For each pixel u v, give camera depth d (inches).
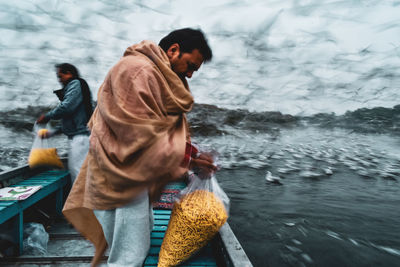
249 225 211.6
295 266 160.1
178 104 51.9
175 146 50.1
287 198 277.3
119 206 52.6
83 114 109.9
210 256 73.9
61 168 127.3
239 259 58.4
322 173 386.0
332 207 256.4
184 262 68.8
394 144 674.2
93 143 50.6
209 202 68.0
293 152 547.8
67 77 114.9
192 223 64.7
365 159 498.3
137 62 50.6
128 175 47.8
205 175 71.1
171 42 57.8
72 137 111.1
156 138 47.5
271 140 684.7
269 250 175.0
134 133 46.2
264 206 254.1
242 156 490.6
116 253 59.6
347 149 603.2
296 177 361.7
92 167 52.7
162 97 51.7
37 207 114.0
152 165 47.7
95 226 62.1
